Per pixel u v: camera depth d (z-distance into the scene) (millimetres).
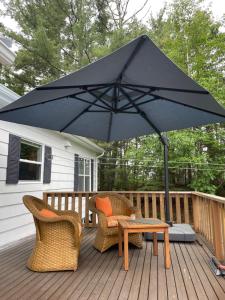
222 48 8906
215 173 8344
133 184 11719
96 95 3193
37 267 3162
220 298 2457
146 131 4805
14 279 2930
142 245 4359
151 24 11430
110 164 12469
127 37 9820
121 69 2426
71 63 11609
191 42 9203
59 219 3205
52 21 11234
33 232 5867
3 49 4527
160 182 10492
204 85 8094
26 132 5629
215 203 3703
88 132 4809
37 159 6285
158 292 2590
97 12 11453
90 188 10625
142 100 3520
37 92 2701
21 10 10969
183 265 3395
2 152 4738
